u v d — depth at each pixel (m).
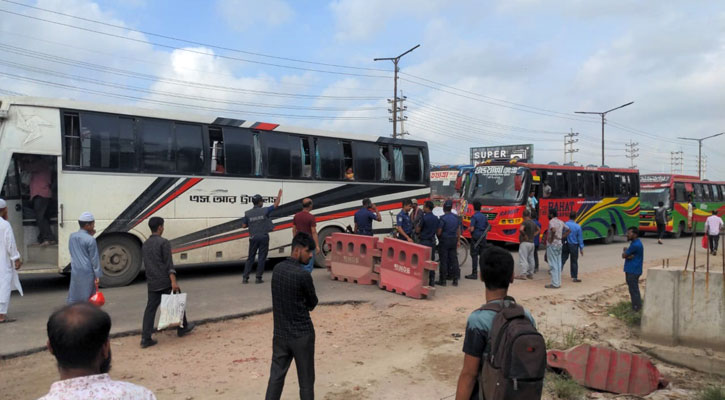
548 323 9.08
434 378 6.21
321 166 13.84
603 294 11.61
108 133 10.59
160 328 7.06
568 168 20.61
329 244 13.82
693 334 7.70
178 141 11.48
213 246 11.91
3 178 9.53
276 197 12.98
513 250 20.31
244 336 7.77
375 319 8.88
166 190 11.24
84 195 10.25
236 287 11.00
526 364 2.72
